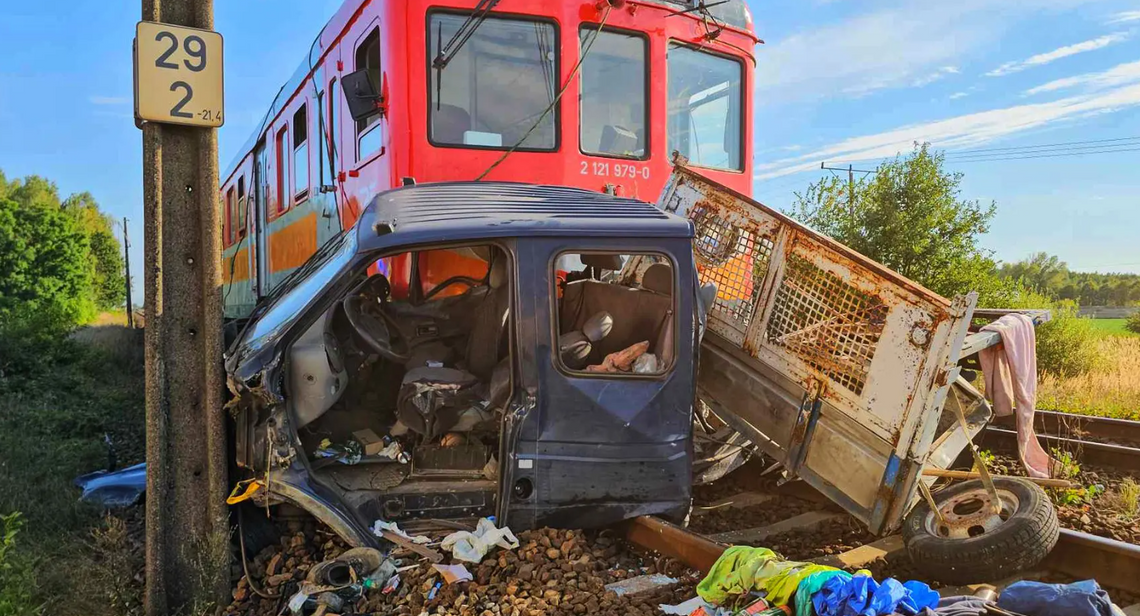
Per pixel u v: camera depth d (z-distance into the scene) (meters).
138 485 5.79
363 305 4.62
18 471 6.15
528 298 3.97
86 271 46.94
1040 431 7.68
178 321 4.04
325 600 3.49
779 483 5.52
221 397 4.09
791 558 4.45
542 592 3.54
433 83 5.71
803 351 4.44
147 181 3.95
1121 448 6.30
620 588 3.64
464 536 3.88
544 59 6.11
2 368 10.88
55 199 89.12
